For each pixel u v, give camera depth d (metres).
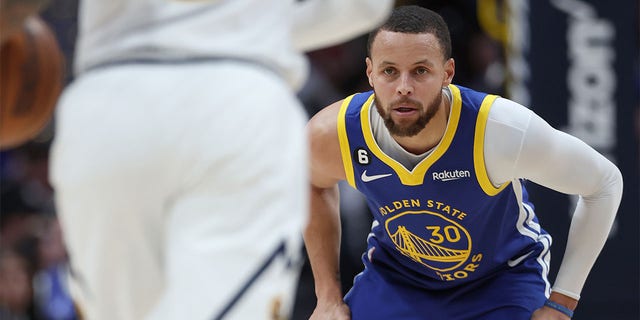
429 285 9.59
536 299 9.38
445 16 18.25
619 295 15.44
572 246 9.11
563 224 15.00
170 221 5.93
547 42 15.37
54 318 15.90
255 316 5.77
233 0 6.20
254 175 5.86
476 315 9.39
